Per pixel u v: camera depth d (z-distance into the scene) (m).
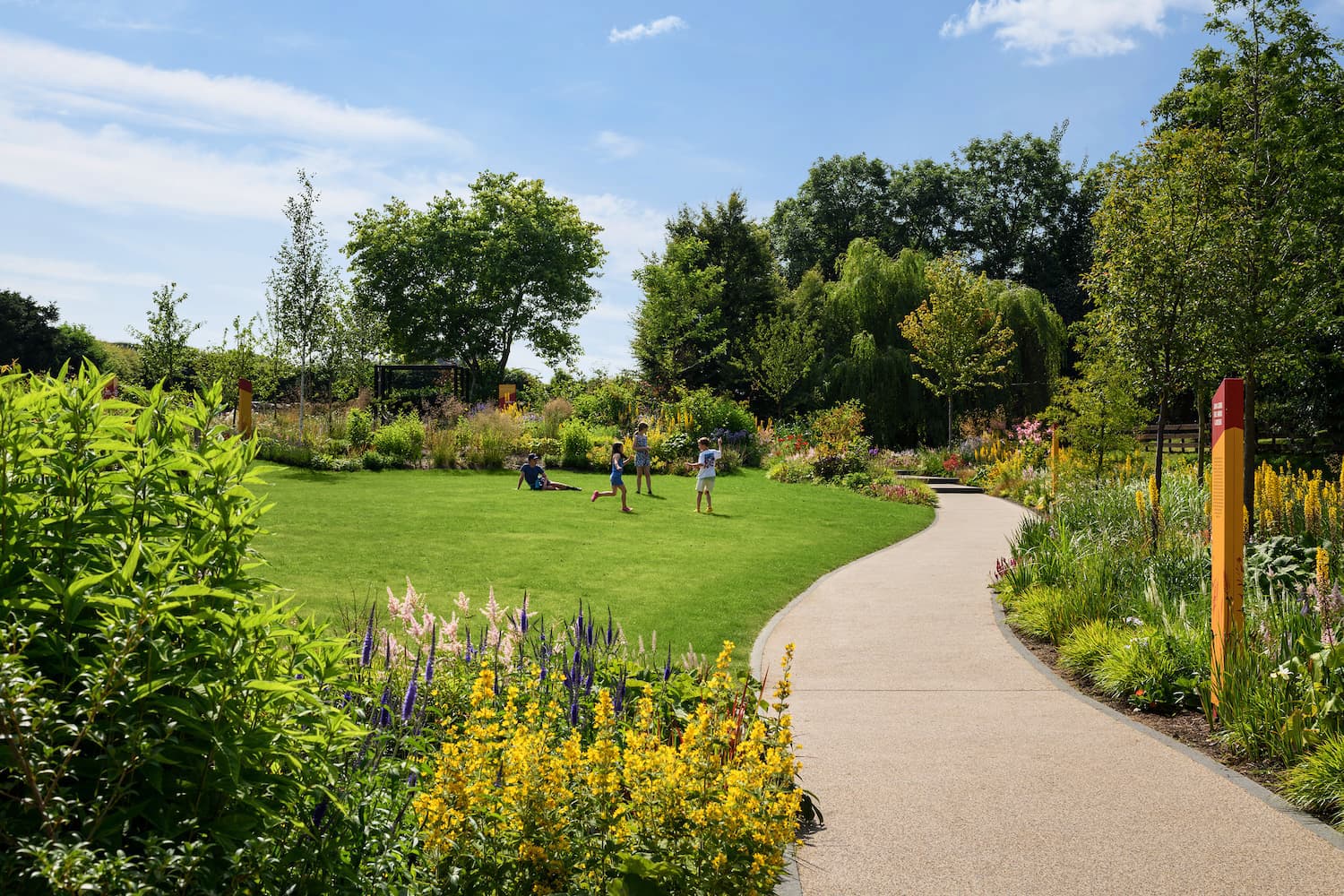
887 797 4.93
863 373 37.56
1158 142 14.16
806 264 56.47
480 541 13.45
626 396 32.19
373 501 17.59
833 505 20.31
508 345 48.50
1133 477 17.81
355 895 2.55
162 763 2.22
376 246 46.56
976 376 35.62
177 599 2.21
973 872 4.03
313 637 2.68
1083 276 14.00
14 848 1.96
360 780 2.91
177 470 2.56
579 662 4.79
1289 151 15.45
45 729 1.99
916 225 56.66
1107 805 4.76
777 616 9.59
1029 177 54.97
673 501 19.98
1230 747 5.54
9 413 2.33
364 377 33.62
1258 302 14.50
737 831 2.86
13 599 2.13
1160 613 7.57
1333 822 4.47
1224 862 4.07
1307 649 5.73
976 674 7.53
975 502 23.36
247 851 2.14
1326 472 22.17
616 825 2.95
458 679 4.73
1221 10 16.28
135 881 1.96
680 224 47.66
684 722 4.59
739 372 44.28
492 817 2.92
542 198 48.97
